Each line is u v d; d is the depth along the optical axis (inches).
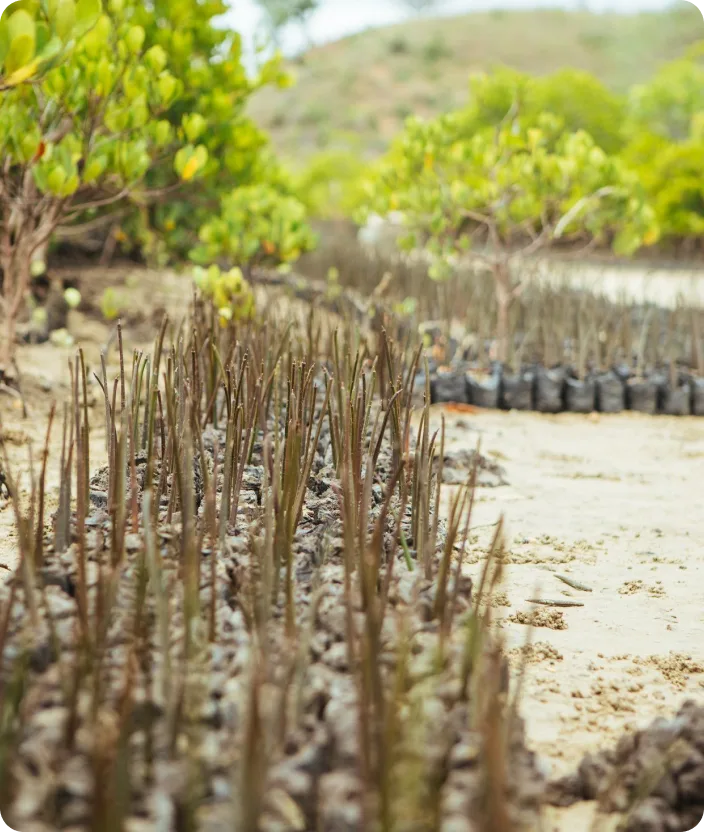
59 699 73.6
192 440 133.3
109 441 122.3
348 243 578.6
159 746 69.1
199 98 319.6
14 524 144.9
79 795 63.7
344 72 3508.9
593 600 131.4
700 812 75.3
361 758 65.6
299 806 66.0
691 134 990.4
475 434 232.7
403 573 101.5
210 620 83.8
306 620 88.7
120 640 82.0
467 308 337.4
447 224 295.4
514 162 289.7
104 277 378.6
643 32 3826.3
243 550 105.5
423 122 296.2
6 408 207.9
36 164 192.2
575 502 179.6
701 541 159.3
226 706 73.1
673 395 269.9
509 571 140.9
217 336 190.4
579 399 266.7
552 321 298.5
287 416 117.6
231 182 367.9
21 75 110.6
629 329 287.0
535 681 104.6
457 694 77.0
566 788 81.4
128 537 101.6
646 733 81.2
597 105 1040.8
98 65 194.9
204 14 336.5
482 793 64.8
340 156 1212.5
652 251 847.1
